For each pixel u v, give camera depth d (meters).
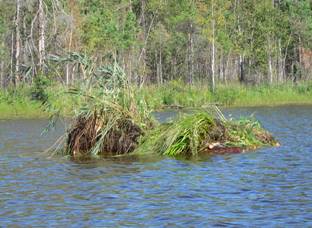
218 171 17.28
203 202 13.35
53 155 21.39
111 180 16.08
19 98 44.91
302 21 73.25
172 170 17.59
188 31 67.19
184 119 21.92
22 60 53.78
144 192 14.46
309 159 19.28
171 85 54.94
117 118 22.14
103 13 58.66
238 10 71.19
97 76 22.97
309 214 12.23
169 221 11.86
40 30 48.03
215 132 21.94
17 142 25.27
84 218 12.21
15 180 16.28
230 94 53.69
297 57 76.69
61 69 46.94
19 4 51.59
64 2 54.06
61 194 14.41
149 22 72.69
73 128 22.08
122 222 11.88
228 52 69.69
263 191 14.40
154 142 21.73
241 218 12.00
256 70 71.06
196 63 72.56
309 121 34.34
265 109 46.56
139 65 62.19
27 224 11.84
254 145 22.39
